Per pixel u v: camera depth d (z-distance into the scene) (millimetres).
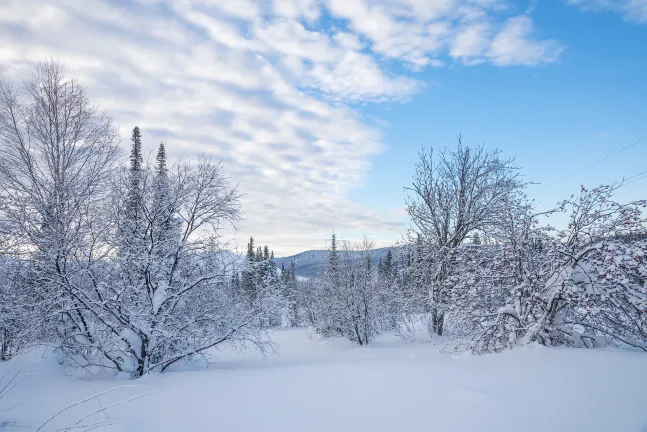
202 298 10188
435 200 18359
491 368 6500
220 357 13492
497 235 10117
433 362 7941
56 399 5633
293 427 4129
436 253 17281
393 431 3885
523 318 8781
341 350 15516
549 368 5980
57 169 10141
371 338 18422
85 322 8344
